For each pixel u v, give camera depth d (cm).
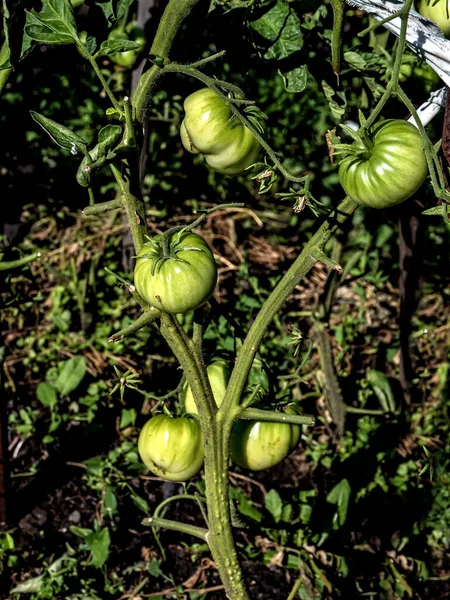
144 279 51
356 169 49
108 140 50
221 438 58
